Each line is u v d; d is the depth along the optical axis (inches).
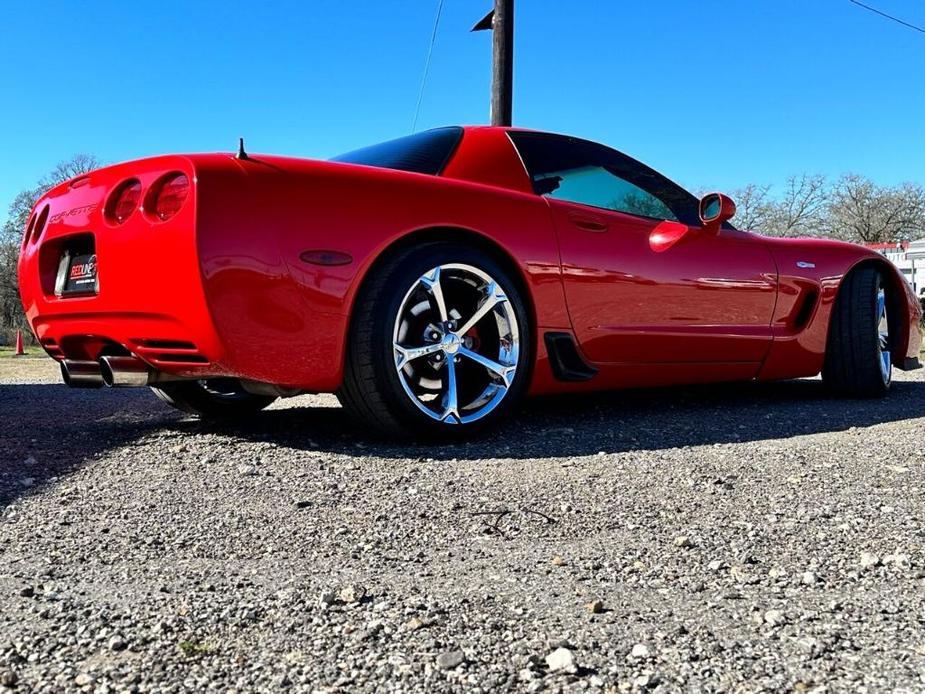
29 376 282.7
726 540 63.5
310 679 41.0
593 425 117.4
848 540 63.0
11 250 1541.6
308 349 91.8
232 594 52.4
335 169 96.0
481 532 66.1
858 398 156.0
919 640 45.4
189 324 87.3
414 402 97.8
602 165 127.7
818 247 152.3
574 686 40.4
